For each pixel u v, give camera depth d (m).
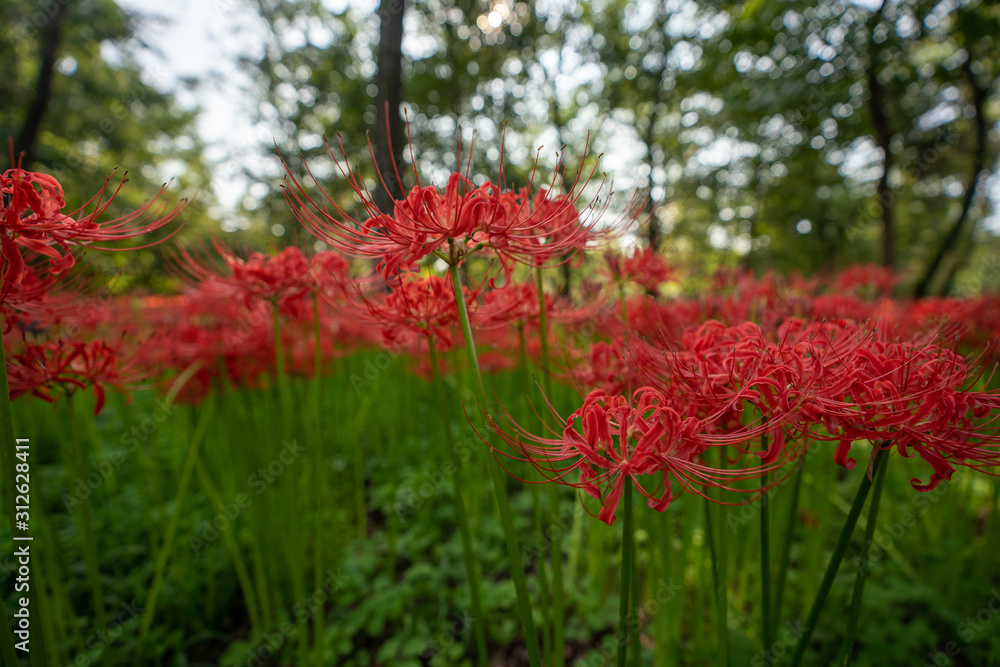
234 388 3.79
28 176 1.58
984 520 4.48
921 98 11.01
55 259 1.79
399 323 2.12
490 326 2.46
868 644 2.83
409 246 1.69
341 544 4.35
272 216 13.72
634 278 2.80
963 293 5.64
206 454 4.39
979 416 1.37
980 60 9.78
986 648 2.96
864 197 15.28
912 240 17.36
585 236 1.92
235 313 3.63
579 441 1.43
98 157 15.98
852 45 8.26
